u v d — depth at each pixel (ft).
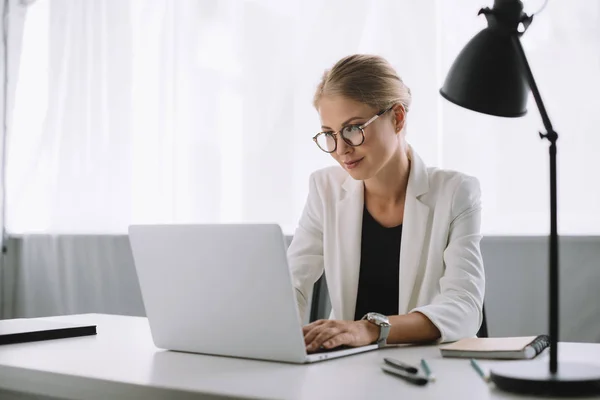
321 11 10.30
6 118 13.33
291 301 3.77
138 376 3.52
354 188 6.18
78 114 12.73
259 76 10.89
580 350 4.35
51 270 12.84
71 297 12.60
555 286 3.31
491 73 4.35
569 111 8.52
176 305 4.26
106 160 12.39
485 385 3.22
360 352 4.28
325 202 6.34
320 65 10.32
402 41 9.62
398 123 5.62
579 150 8.46
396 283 5.96
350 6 10.05
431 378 3.31
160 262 4.26
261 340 3.95
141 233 4.31
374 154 5.41
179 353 4.31
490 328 8.90
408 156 6.11
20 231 13.21
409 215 5.84
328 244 6.22
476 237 5.67
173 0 11.82
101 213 12.41
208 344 4.20
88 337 5.06
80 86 12.73
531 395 3.01
